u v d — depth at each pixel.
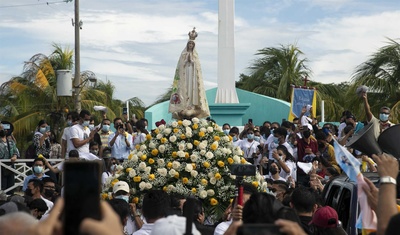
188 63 15.29
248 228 2.96
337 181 8.82
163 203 7.09
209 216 10.45
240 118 24.83
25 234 2.86
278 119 27.95
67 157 15.41
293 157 14.58
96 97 34.06
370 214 4.51
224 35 25.41
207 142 10.88
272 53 41.31
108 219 2.64
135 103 43.50
